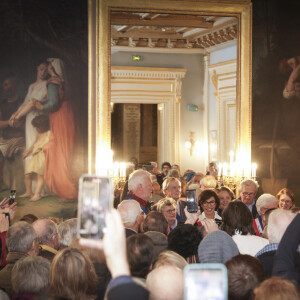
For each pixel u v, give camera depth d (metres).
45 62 8.27
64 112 8.31
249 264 2.67
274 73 9.04
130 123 15.80
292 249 2.64
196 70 13.29
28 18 8.23
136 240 3.39
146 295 1.60
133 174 6.74
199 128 13.48
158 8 8.63
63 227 4.47
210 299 1.45
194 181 9.87
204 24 10.59
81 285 3.04
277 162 9.06
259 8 9.00
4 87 8.14
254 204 7.55
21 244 3.90
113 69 12.43
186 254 3.98
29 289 3.27
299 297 2.11
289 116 9.09
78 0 8.38
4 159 8.12
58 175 8.27
